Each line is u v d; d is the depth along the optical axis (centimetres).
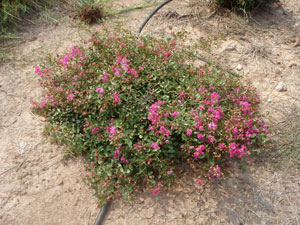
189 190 272
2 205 258
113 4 518
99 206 260
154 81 316
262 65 404
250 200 269
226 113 307
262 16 494
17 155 295
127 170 258
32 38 437
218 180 281
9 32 441
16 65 392
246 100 332
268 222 255
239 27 467
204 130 271
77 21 474
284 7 520
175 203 264
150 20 478
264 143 303
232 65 401
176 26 465
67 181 276
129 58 328
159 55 326
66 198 265
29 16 474
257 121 301
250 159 298
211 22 477
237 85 331
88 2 481
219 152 287
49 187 272
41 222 249
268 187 278
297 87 373
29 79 373
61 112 305
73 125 298
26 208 257
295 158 298
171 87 309
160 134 274
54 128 304
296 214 260
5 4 451
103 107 280
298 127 324
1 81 368
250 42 440
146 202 263
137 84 299
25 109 337
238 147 297
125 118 288
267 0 493
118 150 263
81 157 294
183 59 342
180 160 294
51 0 505
